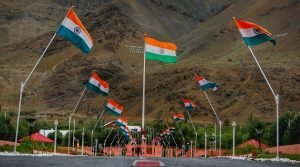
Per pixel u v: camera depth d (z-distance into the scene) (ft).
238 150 366.22
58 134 547.08
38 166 115.34
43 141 368.68
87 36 183.21
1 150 207.41
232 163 173.99
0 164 119.03
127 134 449.06
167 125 622.95
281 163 185.98
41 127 623.36
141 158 198.18
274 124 446.60
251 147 361.71
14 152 194.90
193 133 567.18
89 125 647.97
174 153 532.32
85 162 147.13
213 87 313.32
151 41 214.69
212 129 582.76
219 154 359.05
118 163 143.54
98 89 273.13
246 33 201.05
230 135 511.81
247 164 167.53
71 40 181.16
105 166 120.78
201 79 312.50
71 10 178.91
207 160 211.20
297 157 221.66
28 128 552.82
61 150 335.26
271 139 449.06
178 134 570.87
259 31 199.93
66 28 179.42
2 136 483.92
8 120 499.10
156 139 579.07
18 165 117.60
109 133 542.98
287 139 420.36
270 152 299.17
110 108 329.11
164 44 215.31
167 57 215.72
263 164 169.78
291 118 435.12
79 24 180.65
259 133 383.45
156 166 93.20
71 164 129.70
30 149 244.63
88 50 184.34
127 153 451.94
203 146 546.67
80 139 564.71
